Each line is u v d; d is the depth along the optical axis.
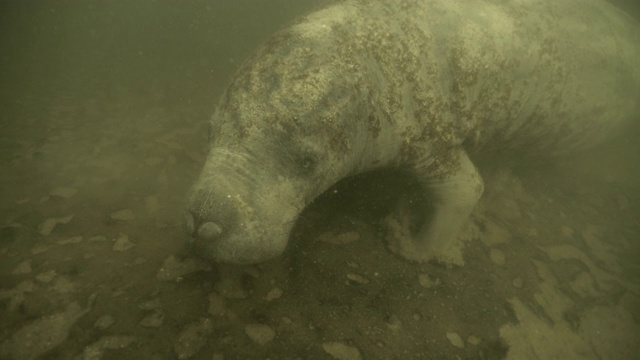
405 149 3.10
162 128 5.55
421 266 3.64
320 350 2.73
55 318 2.67
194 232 2.28
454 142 3.39
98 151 4.80
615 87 4.84
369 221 3.90
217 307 2.86
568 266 4.24
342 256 3.51
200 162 4.82
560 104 4.32
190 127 5.68
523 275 3.94
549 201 5.27
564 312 3.71
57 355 2.46
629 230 5.10
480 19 3.56
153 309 2.78
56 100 6.07
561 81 4.17
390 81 2.86
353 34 2.79
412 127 3.04
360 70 2.67
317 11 2.98
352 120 2.62
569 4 4.52
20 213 3.61
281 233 2.48
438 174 3.39
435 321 3.21
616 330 3.70
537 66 3.90
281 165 2.42
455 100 3.31
